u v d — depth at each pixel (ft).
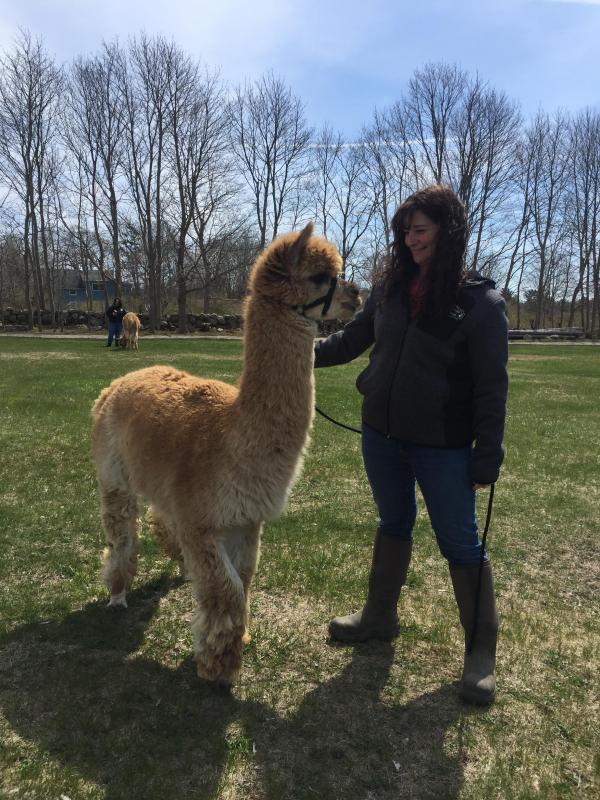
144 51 112.47
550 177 145.59
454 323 8.56
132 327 71.87
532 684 9.60
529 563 14.11
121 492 11.46
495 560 14.17
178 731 8.41
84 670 9.71
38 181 117.08
